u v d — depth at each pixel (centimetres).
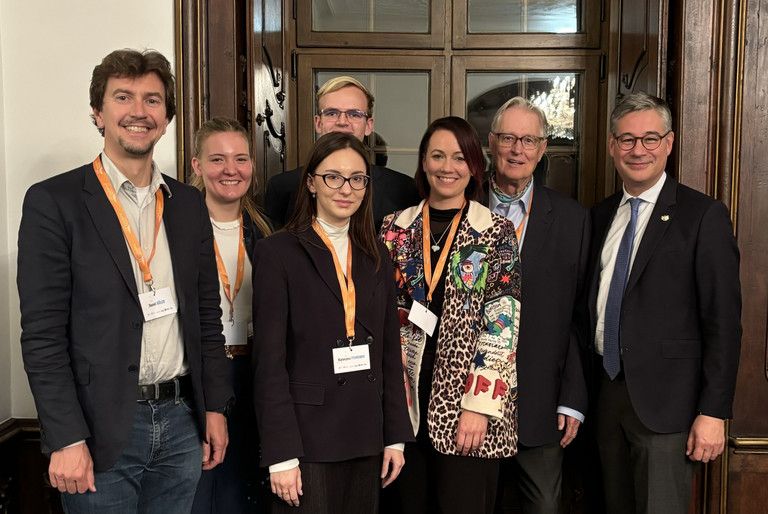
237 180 218
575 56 339
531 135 227
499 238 209
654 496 216
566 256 231
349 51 344
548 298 228
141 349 169
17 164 262
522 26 343
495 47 341
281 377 181
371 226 198
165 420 175
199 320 185
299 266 187
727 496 266
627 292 221
